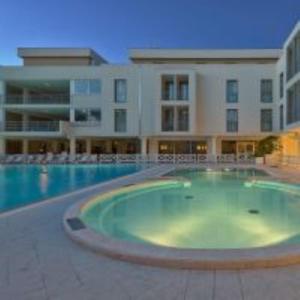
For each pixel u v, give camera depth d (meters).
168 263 4.54
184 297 3.70
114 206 11.54
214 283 4.05
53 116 38.59
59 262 4.77
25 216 7.86
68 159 28.86
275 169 21.14
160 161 29.44
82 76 32.56
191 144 34.91
